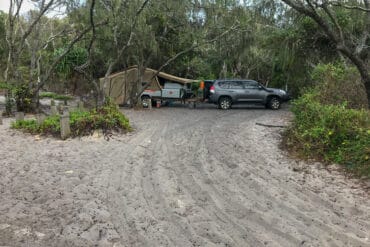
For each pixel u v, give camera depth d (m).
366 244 4.30
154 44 21.36
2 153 9.10
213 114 18.38
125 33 20.64
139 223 4.88
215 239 4.44
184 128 12.98
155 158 8.48
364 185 6.32
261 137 10.77
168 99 23.48
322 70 11.67
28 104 18.41
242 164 7.82
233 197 5.89
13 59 19.11
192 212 5.27
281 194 6.01
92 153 9.05
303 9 8.20
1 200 5.70
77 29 20.28
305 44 21.88
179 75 33.47
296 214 5.21
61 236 4.48
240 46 28.11
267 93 21.98
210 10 20.39
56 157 8.65
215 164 7.89
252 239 4.43
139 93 21.83
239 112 19.72
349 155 7.48
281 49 22.23
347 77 10.64
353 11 16.39
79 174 7.19
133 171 7.41
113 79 23.39
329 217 5.09
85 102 22.72
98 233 4.57
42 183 6.59
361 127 7.84
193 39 23.12
